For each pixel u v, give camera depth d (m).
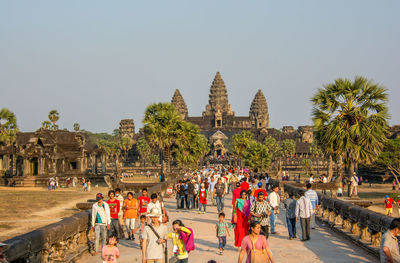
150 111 71.38
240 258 11.51
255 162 106.44
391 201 39.84
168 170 73.00
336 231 21.75
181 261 13.34
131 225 20.36
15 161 89.75
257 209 17.66
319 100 39.75
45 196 54.59
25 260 11.80
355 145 38.75
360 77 39.44
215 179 40.44
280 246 18.72
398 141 78.56
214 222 26.16
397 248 10.95
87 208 21.94
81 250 16.11
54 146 85.50
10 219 33.81
